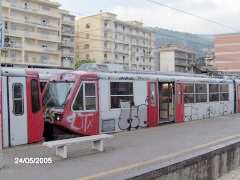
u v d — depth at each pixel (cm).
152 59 9962
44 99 1290
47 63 6869
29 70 1068
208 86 2000
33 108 1062
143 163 806
